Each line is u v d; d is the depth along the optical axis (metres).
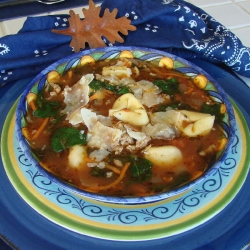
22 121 0.41
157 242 0.36
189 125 0.42
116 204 0.37
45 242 0.35
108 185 0.37
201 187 0.39
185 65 0.49
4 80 0.49
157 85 0.46
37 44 0.52
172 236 0.36
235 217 0.37
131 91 0.45
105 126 0.40
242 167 0.40
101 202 0.37
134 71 0.49
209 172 0.36
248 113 0.47
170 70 0.49
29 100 0.43
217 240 0.36
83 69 0.49
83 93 0.44
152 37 0.54
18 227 0.36
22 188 0.38
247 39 0.63
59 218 0.36
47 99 0.44
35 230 0.36
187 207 0.37
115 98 0.45
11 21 0.64
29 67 0.51
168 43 0.53
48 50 0.53
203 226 0.37
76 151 0.39
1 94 0.48
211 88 0.46
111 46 0.50
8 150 0.41
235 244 0.36
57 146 0.40
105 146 0.39
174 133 0.41
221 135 0.41
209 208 0.37
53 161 0.39
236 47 0.53
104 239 0.35
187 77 0.48
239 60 0.53
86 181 0.37
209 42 0.53
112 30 0.52
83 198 0.38
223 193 0.38
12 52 0.51
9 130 0.43
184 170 0.39
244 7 0.70
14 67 0.50
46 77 0.46
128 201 0.34
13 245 0.35
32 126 0.42
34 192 0.38
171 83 0.47
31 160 0.37
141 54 0.50
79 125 0.41
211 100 0.45
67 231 0.36
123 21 0.53
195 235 0.36
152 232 0.35
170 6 0.56
